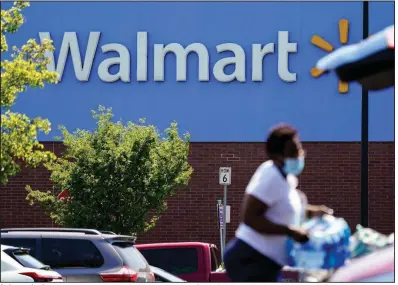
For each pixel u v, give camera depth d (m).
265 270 8.38
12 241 16.78
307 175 34.16
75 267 16.70
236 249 8.45
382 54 8.18
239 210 34.25
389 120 33.91
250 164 34.41
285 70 34.34
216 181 34.34
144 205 28.55
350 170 34.03
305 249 8.26
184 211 34.25
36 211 34.31
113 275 16.53
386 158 33.88
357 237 8.41
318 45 34.25
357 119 34.12
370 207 33.75
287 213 8.41
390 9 34.00
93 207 28.14
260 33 34.44
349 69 8.62
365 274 7.82
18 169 23.53
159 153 29.03
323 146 34.19
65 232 17.02
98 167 28.06
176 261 21.42
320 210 8.61
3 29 23.80
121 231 28.28
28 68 23.41
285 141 8.52
